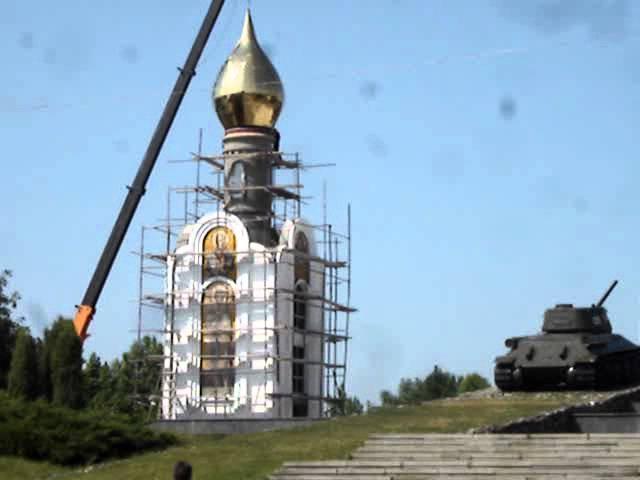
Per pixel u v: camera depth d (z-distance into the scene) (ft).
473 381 344.69
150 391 260.42
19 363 166.61
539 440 120.37
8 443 139.85
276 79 212.43
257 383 195.00
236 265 199.31
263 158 209.97
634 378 167.53
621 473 111.45
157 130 213.87
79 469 137.39
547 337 165.37
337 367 210.79
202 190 208.95
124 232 210.38
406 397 341.62
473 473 114.01
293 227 202.08
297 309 202.80
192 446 142.51
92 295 207.82
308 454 126.41
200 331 199.21
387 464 117.80
